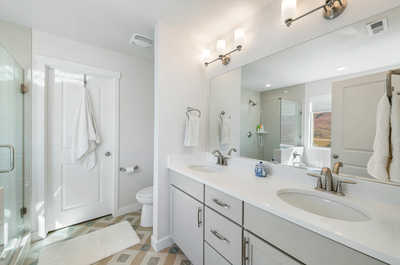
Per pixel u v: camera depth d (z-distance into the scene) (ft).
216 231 3.86
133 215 7.68
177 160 5.92
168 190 5.79
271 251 2.74
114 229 6.53
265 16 4.77
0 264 4.11
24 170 5.60
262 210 2.88
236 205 3.37
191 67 6.33
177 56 5.94
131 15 5.20
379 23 3.02
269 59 4.77
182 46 6.05
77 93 6.84
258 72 5.05
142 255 5.17
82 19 5.41
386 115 2.25
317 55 3.84
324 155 3.76
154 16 5.25
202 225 4.29
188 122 5.98
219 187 3.74
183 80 6.11
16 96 5.20
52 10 4.98
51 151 6.35
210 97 6.79
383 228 2.13
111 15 5.20
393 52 2.90
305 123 4.09
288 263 2.51
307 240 2.30
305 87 4.07
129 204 8.00
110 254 5.19
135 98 8.18
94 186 7.26
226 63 5.94
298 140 4.21
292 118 4.33
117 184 7.64
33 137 5.85
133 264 4.80
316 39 3.83
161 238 5.55
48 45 6.14
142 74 8.41
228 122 6.02
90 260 4.93
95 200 7.29
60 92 6.52
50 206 6.32
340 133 3.54
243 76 5.48
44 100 6.03
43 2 4.65
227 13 5.07
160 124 5.60
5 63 4.65
